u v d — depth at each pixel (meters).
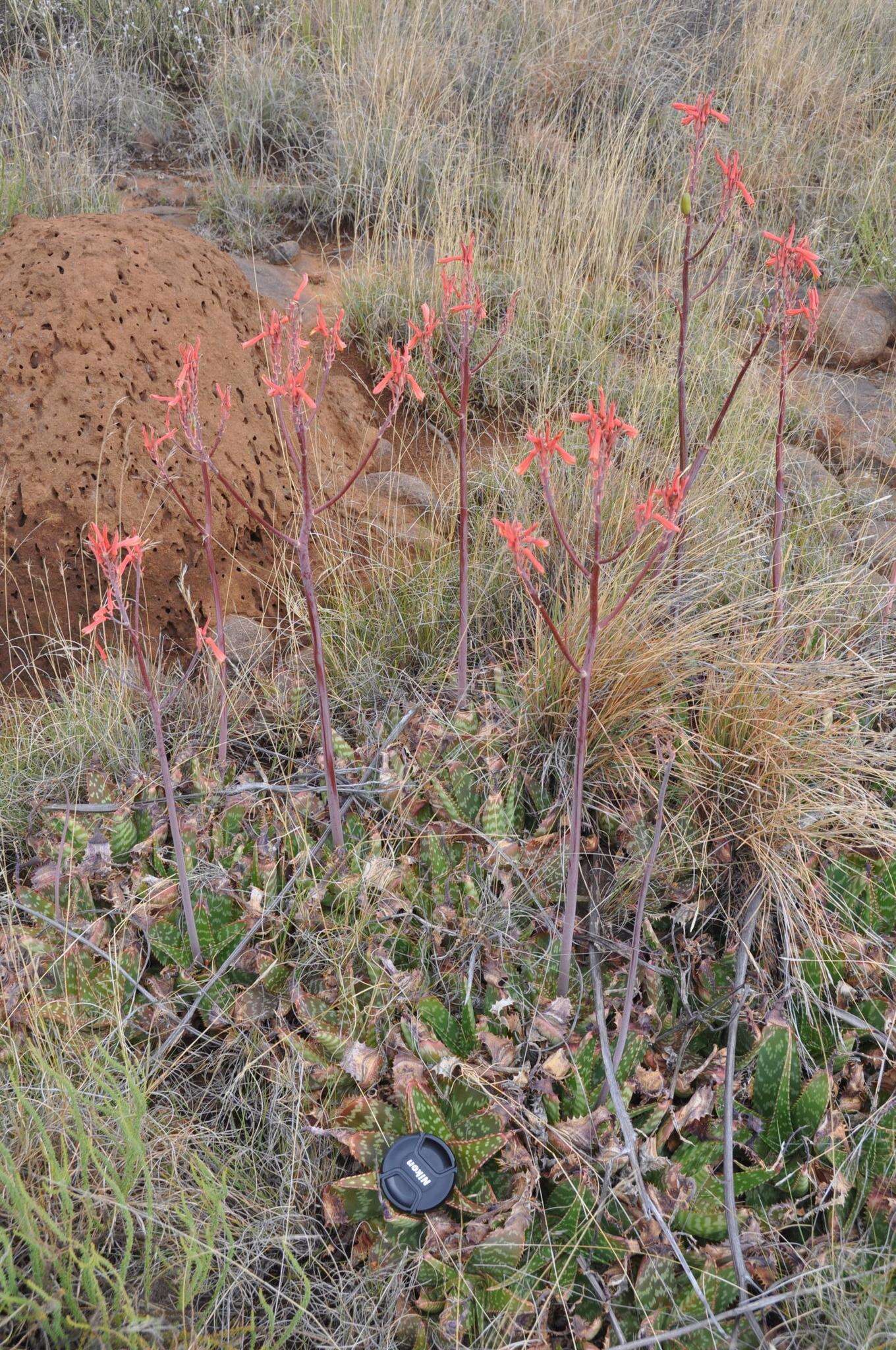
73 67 5.64
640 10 6.34
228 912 2.39
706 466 3.44
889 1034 2.26
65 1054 2.09
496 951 2.32
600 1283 1.88
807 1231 2.04
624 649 2.68
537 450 1.72
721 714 2.63
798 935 2.41
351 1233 1.96
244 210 4.97
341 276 4.45
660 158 5.44
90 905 2.38
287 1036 2.12
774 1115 2.15
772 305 2.98
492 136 5.52
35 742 2.75
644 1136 2.05
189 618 3.04
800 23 6.32
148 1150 1.95
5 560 2.93
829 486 3.65
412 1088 1.99
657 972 2.33
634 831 2.52
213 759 2.71
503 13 6.18
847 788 2.55
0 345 3.01
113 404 2.96
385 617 3.05
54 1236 1.84
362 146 5.04
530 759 2.74
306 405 1.91
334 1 6.12
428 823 2.58
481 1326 1.80
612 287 4.28
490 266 4.45
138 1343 1.64
